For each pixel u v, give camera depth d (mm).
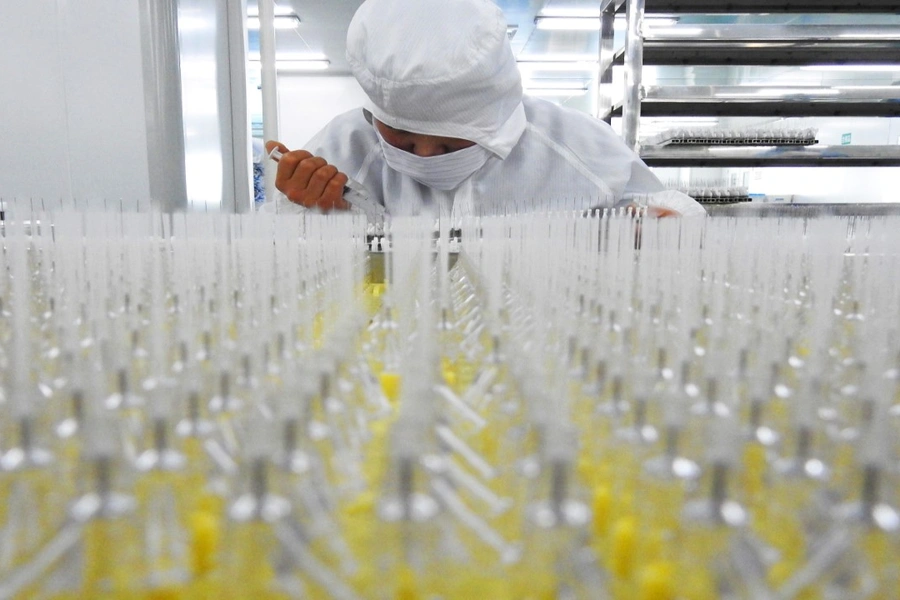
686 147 3287
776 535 315
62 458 328
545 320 642
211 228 990
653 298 776
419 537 283
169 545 303
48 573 278
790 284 889
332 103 8469
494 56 1455
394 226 1096
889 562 279
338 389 425
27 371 432
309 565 282
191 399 370
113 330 541
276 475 293
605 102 3719
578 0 5492
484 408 458
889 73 3850
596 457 374
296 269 882
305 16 5777
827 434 343
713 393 394
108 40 2285
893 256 907
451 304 796
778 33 3025
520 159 1875
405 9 1451
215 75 3031
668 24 3051
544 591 286
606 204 1899
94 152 2342
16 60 2271
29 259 984
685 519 297
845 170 5113
